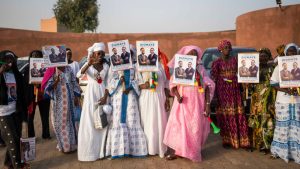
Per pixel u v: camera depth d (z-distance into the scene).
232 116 6.33
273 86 5.79
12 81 5.03
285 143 5.70
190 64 5.59
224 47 6.25
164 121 5.98
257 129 6.27
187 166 5.55
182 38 30.83
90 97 5.82
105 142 5.91
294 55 5.46
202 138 5.88
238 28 25.61
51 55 5.89
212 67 6.50
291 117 5.67
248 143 6.32
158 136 5.95
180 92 5.74
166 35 30.86
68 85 6.28
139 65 5.76
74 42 29.89
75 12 43.22
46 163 5.80
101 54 5.82
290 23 20.98
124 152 5.74
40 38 29.16
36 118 10.06
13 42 28.17
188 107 5.68
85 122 5.80
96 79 5.88
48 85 6.09
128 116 5.88
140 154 5.91
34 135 7.21
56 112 6.20
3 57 4.85
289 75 5.50
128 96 5.90
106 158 5.93
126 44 5.74
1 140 6.92
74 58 29.94
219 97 6.46
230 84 6.33
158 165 5.59
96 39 30.08
